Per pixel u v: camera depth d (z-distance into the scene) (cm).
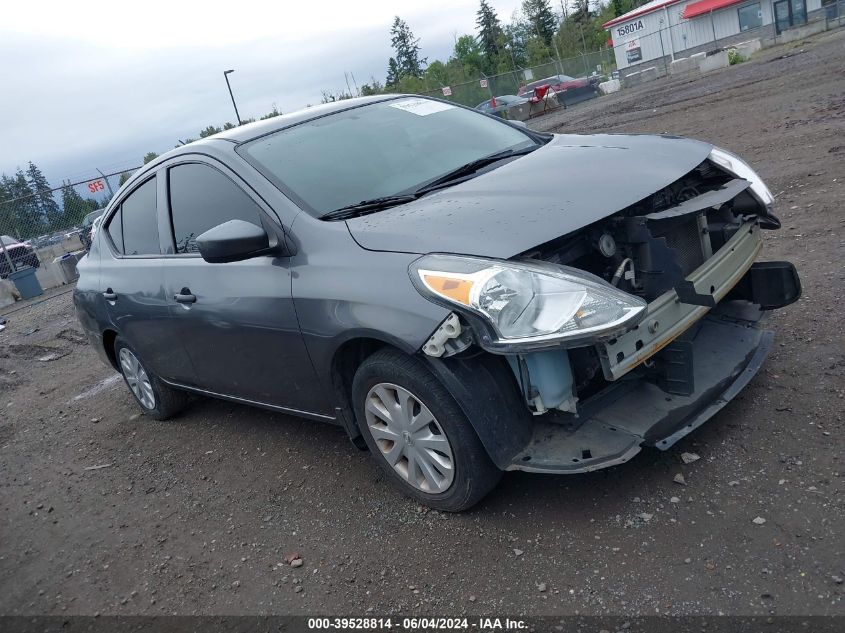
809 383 343
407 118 427
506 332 258
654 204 313
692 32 4025
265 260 355
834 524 254
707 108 1434
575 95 3130
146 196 463
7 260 1616
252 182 368
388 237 305
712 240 354
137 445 513
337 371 335
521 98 3120
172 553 358
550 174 330
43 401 698
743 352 332
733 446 311
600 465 271
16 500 473
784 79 1571
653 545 268
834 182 666
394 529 324
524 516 305
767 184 725
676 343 291
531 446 287
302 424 468
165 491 428
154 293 436
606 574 261
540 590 263
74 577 362
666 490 295
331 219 336
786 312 425
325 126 410
